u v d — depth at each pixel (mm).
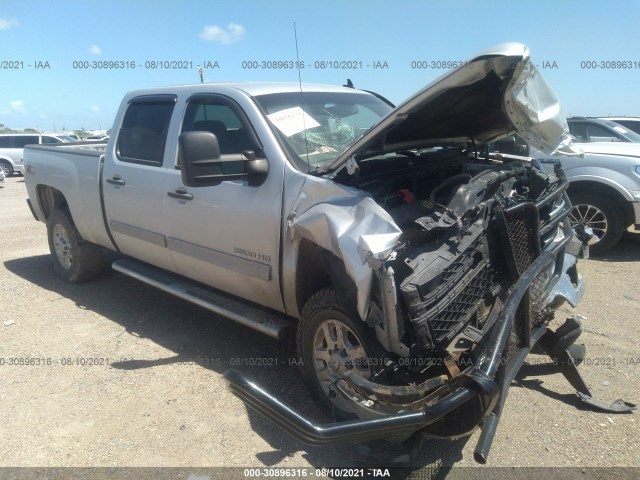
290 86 4008
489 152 4539
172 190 3996
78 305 5148
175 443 3072
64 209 5633
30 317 4871
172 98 4238
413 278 2525
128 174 4457
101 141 7094
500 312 2609
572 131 8195
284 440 3105
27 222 9883
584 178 6699
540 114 2947
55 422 3271
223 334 4484
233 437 3131
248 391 2512
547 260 3070
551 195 3373
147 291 5512
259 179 3359
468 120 3395
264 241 3352
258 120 3494
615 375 3744
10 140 22266
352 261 2531
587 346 4164
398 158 3635
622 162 6508
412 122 3080
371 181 3160
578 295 3730
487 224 2893
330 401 3188
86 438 3119
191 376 3795
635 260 6586
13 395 3561
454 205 2789
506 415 3301
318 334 3180
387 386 2539
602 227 6738
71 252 5645
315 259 3172
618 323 4582
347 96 4340
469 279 2727
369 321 2662
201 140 3076
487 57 2400
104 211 4836
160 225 4191
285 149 3369
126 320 4781
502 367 2510
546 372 3824
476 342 2627
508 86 2664
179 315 4887
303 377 3357
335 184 2920
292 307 3400
